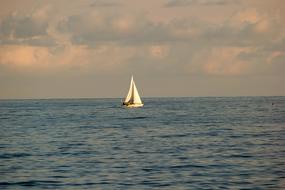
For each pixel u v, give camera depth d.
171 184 38.12
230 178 39.97
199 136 73.12
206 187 37.00
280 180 39.00
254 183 38.00
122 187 37.34
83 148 60.25
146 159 50.34
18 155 54.50
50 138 72.88
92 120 114.06
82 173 42.81
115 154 54.31
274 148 58.12
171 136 73.69
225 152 54.84
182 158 50.72
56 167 46.03
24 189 37.22
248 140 67.06
